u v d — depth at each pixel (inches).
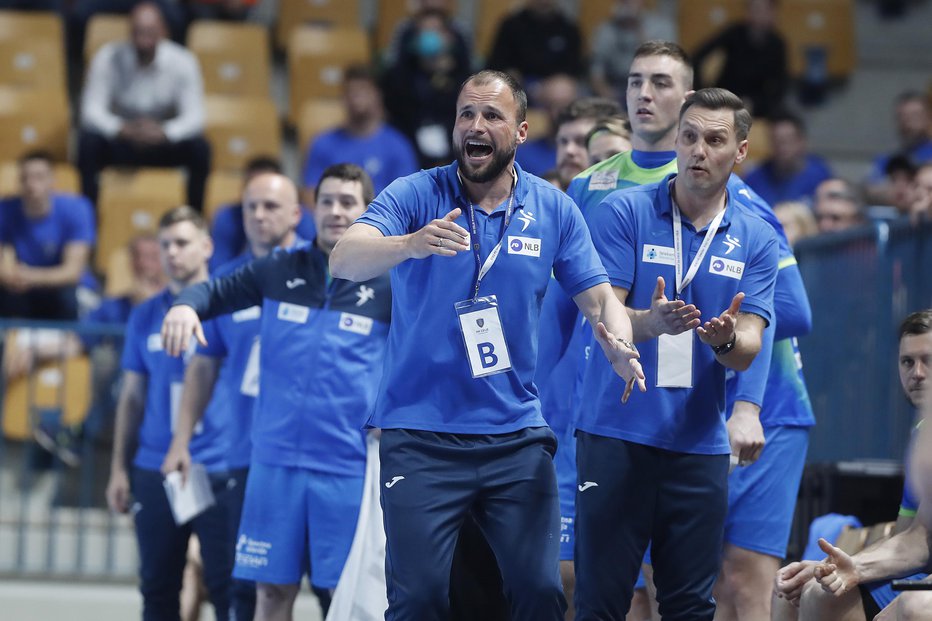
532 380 584.7
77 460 1223.5
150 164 1571.1
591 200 708.0
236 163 1690.5
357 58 1823.3
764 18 1721.2
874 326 922.1
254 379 844.0
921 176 1072.2
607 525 603.5
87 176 1555.1
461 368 567.2
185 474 864.9
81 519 1184.2
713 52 1737.2
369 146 1489.9
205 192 1566.2
